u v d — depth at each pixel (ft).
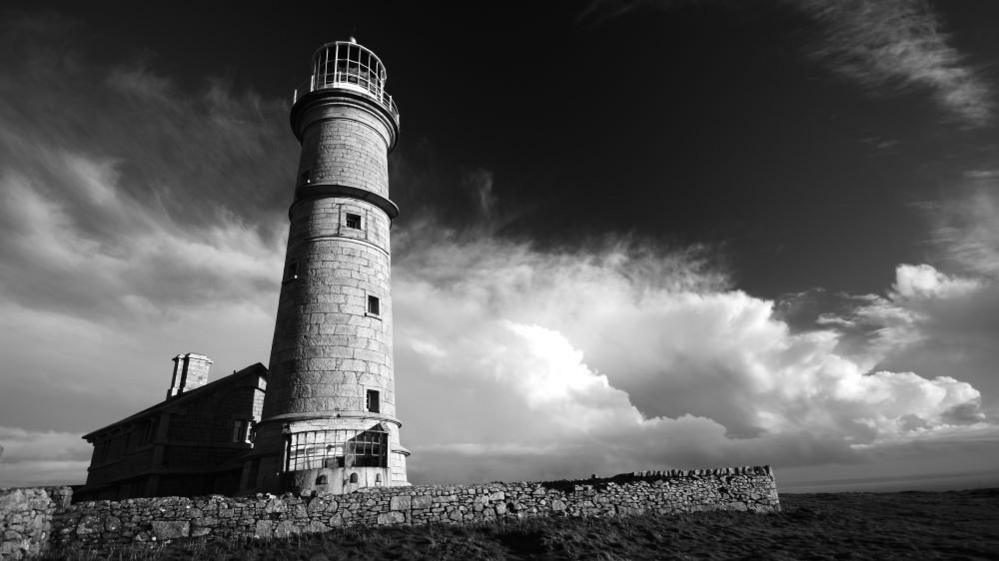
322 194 78.79
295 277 73.82
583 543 52.80
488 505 58.54
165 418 90.58
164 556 41.96
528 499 61.36
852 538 63.31
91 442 122.31
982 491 111.96
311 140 84.79
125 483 97.86
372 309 75.10
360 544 47.55
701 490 77.15
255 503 48.26
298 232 77.46
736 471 82.53
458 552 47.75
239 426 97.96
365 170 83.30
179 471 88.74
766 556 54.08
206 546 44.16
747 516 76.28
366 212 80.28
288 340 70.08
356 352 69.82
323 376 67.00
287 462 60.95
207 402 95.45
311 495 51.85
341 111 85.76
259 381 103.14
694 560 52.29
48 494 41.81
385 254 80.79
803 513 80.79
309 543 46.44
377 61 96.73
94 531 42.32
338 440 63.82
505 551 50.29
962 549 56.08
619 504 67.36
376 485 61.62
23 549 38.09
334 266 73.87
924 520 77.71
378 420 67.46
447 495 56.95
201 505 46.39
